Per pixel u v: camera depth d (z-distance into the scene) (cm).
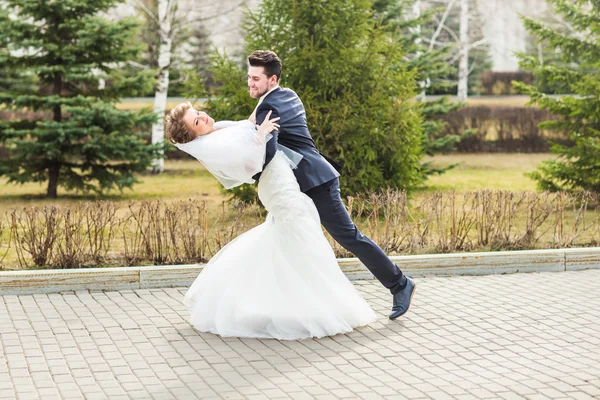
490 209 919
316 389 479
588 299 704
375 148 1181
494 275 805
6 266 797
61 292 717
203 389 479
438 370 515
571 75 1338
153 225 828
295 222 596
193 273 745
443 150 1747
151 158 1476
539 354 549
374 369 518
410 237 896
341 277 615
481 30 3528
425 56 1742
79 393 471
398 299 638
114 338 582
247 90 1170
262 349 561
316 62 1162
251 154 575
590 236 980
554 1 1348
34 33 1434
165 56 2006
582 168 1318
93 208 854
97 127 1400
